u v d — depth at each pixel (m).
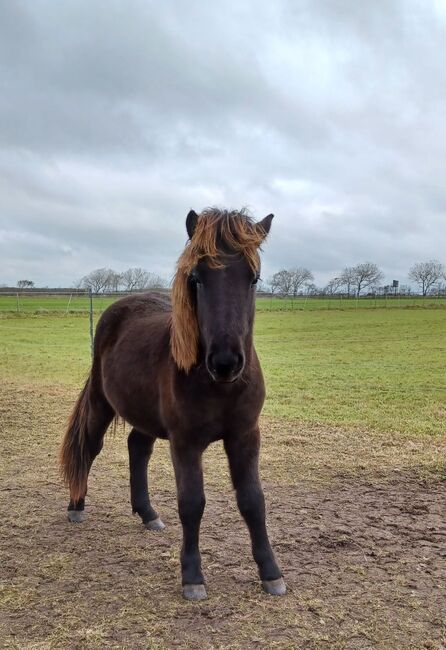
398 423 7.70
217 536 3.97
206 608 3.00
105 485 5.14
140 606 3.03
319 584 3.26
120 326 4.19
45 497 4.83
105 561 3.60
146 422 3.62
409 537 3.97
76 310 33.62
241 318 2.75
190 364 2.92
